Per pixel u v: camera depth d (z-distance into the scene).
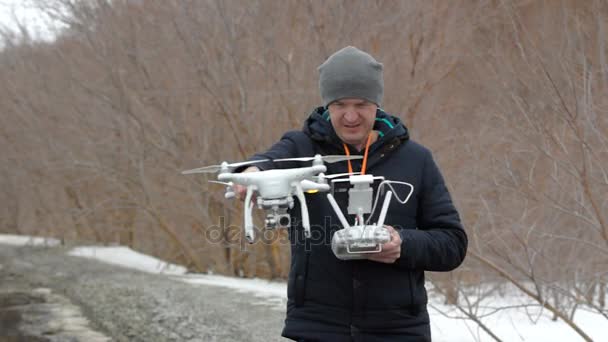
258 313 9.46
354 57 2.59
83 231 24.27
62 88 16.53
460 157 10.92
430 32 12.07
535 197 7.54
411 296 2.58
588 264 7.50
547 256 7.37
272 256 14.38
